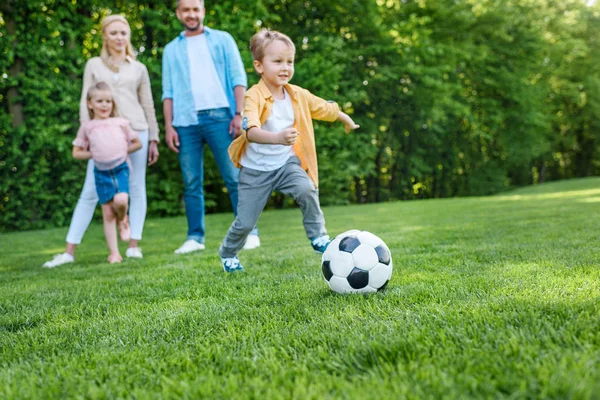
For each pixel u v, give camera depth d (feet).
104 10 37.68
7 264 15.12
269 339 5.30
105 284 9.98
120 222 14.01
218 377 4.24
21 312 7.65
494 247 11.76
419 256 11.05
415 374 3.89
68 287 9.87
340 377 4.04
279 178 9.80
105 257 15.65
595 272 7.63
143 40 40.50
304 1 54.65
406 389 3.59
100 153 13.56
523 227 16.49
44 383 4.40
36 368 4.86
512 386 3.57
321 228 10.09
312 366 4.37
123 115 14.57
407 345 4.62
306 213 9.98
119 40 14.43
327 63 47.52
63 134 32.17
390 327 5.30
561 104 86.89
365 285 7.44
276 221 28.02
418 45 57.93
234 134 15.03
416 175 69.77
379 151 66.49
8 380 4.49
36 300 8.58
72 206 32.73
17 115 30.60
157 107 38.78
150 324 6.42
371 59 58.65
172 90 15.34
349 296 7.29
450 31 65.51
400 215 27.45
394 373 3.97
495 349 4.34
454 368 3.99
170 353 5.13
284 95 9.93
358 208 37.50
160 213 40.86
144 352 5.15
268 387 3.91
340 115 10.54
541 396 3.35
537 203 30.66
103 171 13.82
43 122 30.94
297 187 9.62
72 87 31.78
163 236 22.68
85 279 11.01
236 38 38.99
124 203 13.62
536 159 91.50
